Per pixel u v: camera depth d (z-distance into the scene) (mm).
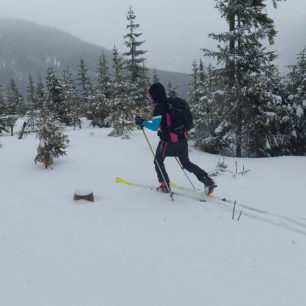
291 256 2750
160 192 4684
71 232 3123
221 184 5465
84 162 6891
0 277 2244
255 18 9820
